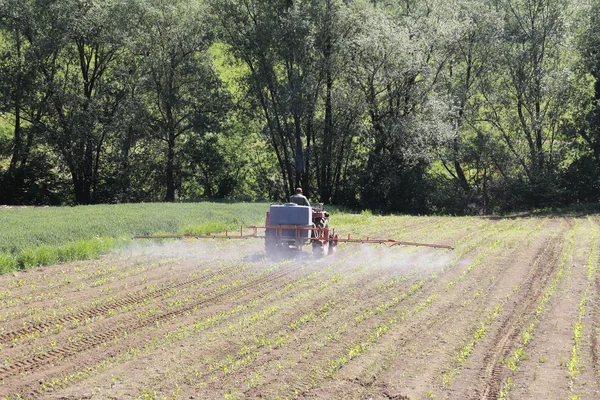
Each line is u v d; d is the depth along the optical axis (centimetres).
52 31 4788
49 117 4938
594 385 972
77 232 2386
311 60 4994
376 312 1388
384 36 4584
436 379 1005
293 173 5584
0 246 2016
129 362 1082
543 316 1356
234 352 1130
